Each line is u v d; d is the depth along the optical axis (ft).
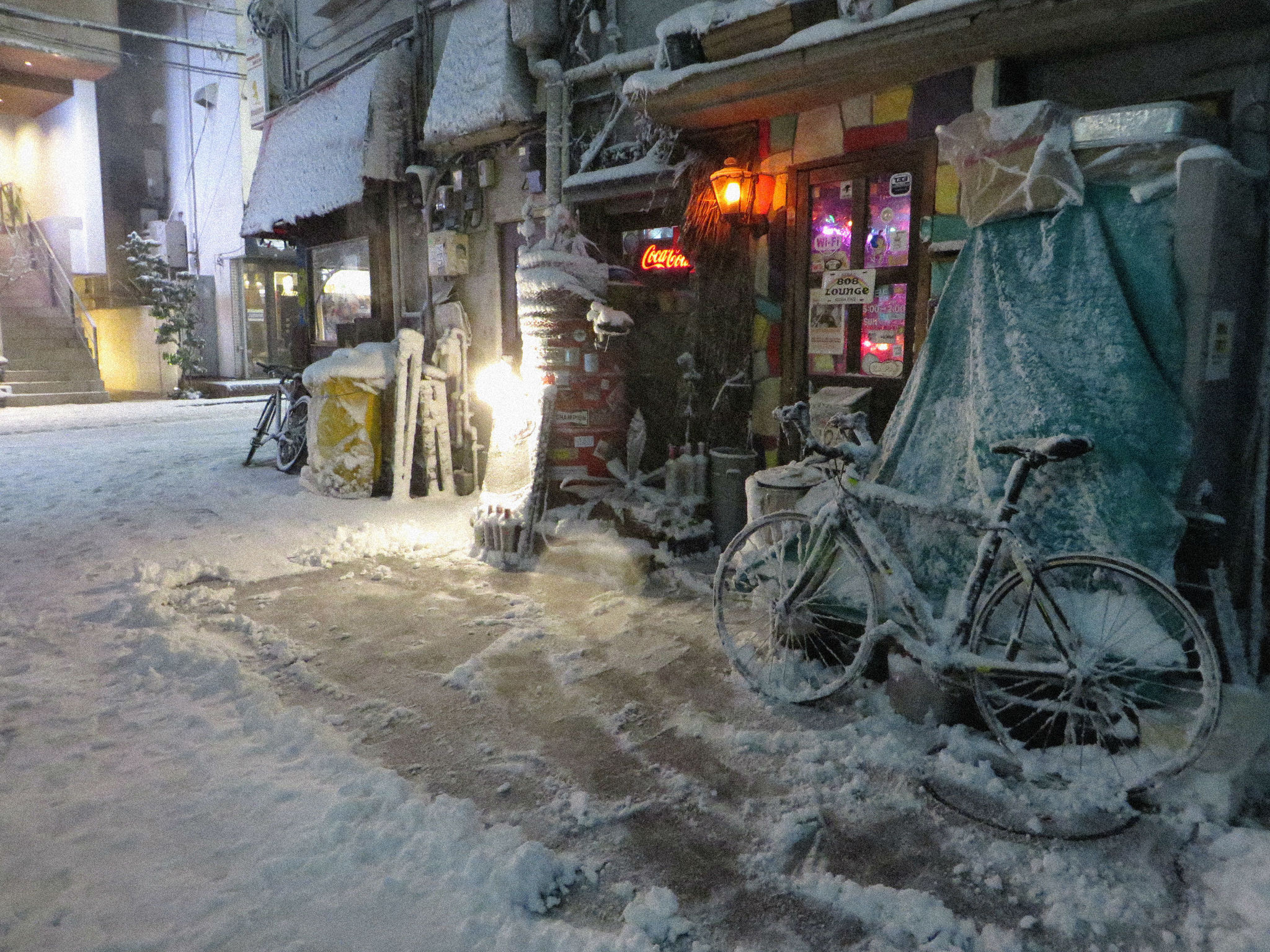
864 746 10.71
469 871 8.17
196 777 10.05
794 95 16.07
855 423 12.21
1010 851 8.71
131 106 71.82
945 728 10.95
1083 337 11.39
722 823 9.28
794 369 18.16
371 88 27.37
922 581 12.30
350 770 10.14
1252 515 12.03
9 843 8.68
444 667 13.44
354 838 8.72
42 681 12.73
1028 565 9.92
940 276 15.20
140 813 9.23
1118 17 11.91
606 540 17.95
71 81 64.59
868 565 11.66
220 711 11.82
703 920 7.79
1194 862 8.46
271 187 33.17
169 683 12.68
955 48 13.58
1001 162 11.93
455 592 17.22
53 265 65.36
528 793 9.85
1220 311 11.14
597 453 19.57
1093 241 11.44
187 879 8.12
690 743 11.04
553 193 22.66
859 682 12.59
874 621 11.45
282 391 31.22
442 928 7.55
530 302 19.21
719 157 18.76
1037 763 9.85
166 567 18.34
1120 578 10.53
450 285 27.43
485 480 20.80
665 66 17.43
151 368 66.59
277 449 35.40
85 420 46.19
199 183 68.13
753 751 10.78
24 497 25.96
